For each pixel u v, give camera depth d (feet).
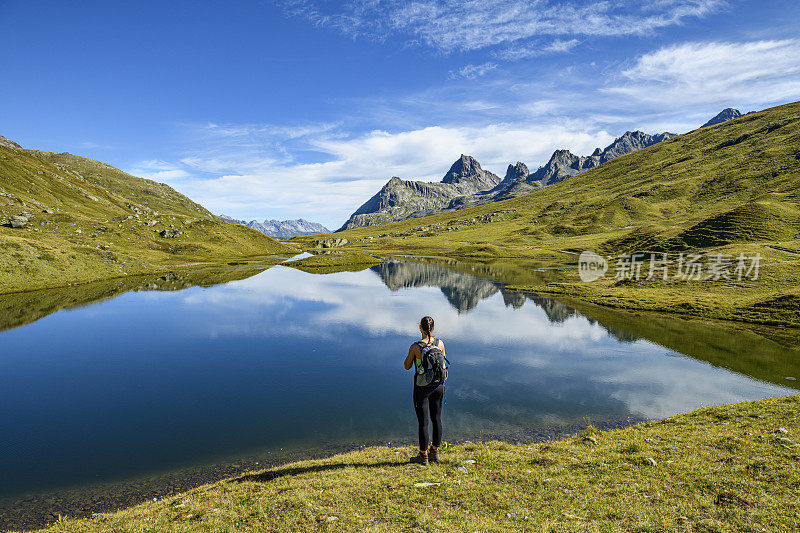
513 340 131.44
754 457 33.83
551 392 84.07
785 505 24.82
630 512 24.99
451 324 156.97
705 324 150.71
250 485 33.99
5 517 43.01
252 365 106.32
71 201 572.51
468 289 259.39
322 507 27.40
